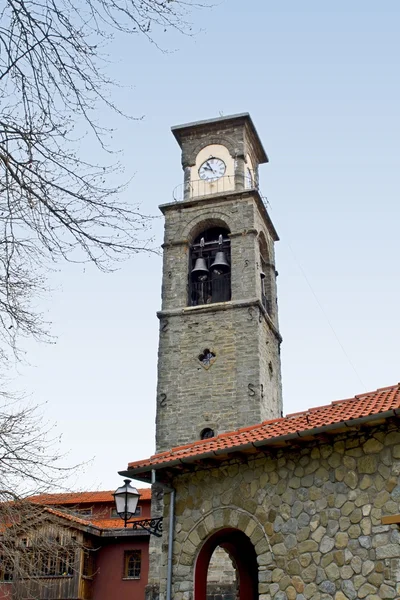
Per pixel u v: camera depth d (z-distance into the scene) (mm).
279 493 13438
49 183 8375
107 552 35438
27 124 8148
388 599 11484
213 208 35625
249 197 35250
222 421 30562
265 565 13141
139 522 16312
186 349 32594
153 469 14398
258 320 32406
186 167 37656
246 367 31344
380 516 12023
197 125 38062
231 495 14094
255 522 13570
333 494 12734
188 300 34312
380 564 11766
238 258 33969
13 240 8836
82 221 8617
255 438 13727
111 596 34375
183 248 35281
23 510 13688
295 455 13477
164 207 36250
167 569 14266
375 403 13125
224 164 37312
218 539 15562
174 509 14750
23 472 12750
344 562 12188
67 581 33250
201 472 14688
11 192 8328
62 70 7984
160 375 32344
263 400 31250
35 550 14898
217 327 32625
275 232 38812
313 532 12750
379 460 12352
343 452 12867
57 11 7738
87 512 38969
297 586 12594
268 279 36938
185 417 31125
